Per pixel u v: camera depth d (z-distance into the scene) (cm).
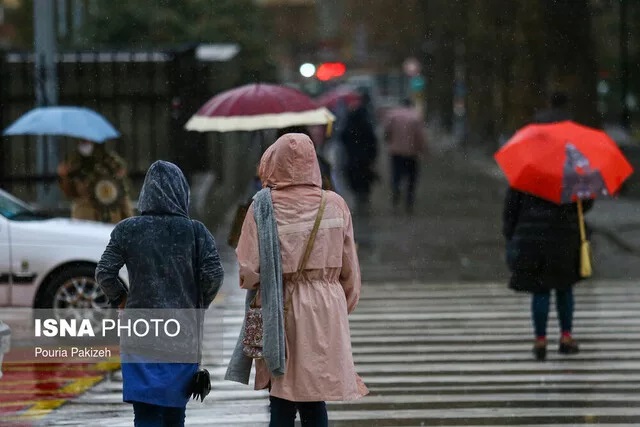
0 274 2670
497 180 7919
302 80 14025
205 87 4834
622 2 7212
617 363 2414
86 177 3189
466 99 11531
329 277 1498
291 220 1486
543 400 2106
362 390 1519
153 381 1518
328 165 2264
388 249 4441
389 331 2798
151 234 1554
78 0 6425
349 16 17175
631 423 1945
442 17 11681
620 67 7744
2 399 2136
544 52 6756
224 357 2450
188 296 1555
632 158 6334
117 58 4553
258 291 1492
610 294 3312
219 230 5000
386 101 16962
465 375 2316
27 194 4447
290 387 1461
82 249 2669
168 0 7056
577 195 2383
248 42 7425
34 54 4366
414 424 1945
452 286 3528
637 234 4625
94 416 2005
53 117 3162
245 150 6856
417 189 7306
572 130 2445
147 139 4584
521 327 2830
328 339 1471
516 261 2442
